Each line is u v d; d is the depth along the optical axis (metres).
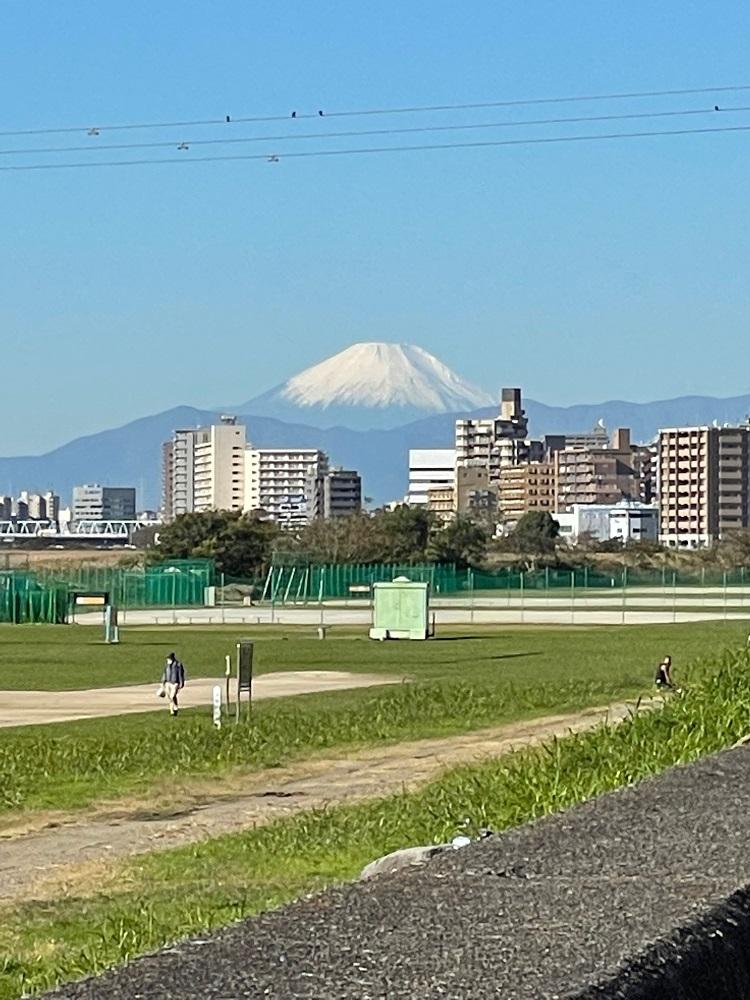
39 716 44.50
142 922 14.68
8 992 11.25
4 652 74.44
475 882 4.41
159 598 120.81
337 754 33.25
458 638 81.88
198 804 26.47
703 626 87.25
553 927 3.82
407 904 4.10
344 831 20.36
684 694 20.86
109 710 46.38
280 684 55.25
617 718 35.81
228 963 3.45
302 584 124.62
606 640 77.06
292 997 3.19
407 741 35.53
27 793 27.53
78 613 114.75
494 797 18.98
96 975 3.44
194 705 47.38
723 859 4.76
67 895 17.45
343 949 3.58
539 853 4.88
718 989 3.79
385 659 67.69
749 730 18.28
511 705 43.59
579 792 16.86
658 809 5.78
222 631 91.62
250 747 34.44
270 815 24.56
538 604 115.62
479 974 3.37
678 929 3.82
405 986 3.28
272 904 15.75
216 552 154.38
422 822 19.25
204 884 17.66
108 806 26.17
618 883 4.40
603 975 3.38
